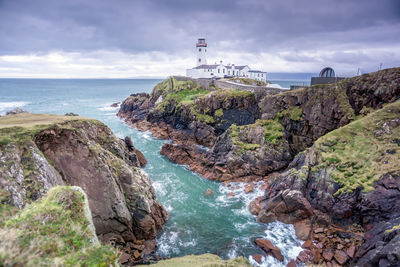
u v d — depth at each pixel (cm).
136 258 2061
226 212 2798
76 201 1117
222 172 3653
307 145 3697
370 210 2067
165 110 6184
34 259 725
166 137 5722
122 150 2903
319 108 3606
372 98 3259
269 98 4262
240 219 2656
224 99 4897
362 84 3394
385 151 2380
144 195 2383
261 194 3177
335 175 2423
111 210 2138
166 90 7375
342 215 2233
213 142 4784
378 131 2641
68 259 796
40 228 893
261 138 3875
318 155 2734
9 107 10325
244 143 3884
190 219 2656
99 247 922
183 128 5409
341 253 1934
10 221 938
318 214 2375
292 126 3875
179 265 1652
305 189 2588
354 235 2072
